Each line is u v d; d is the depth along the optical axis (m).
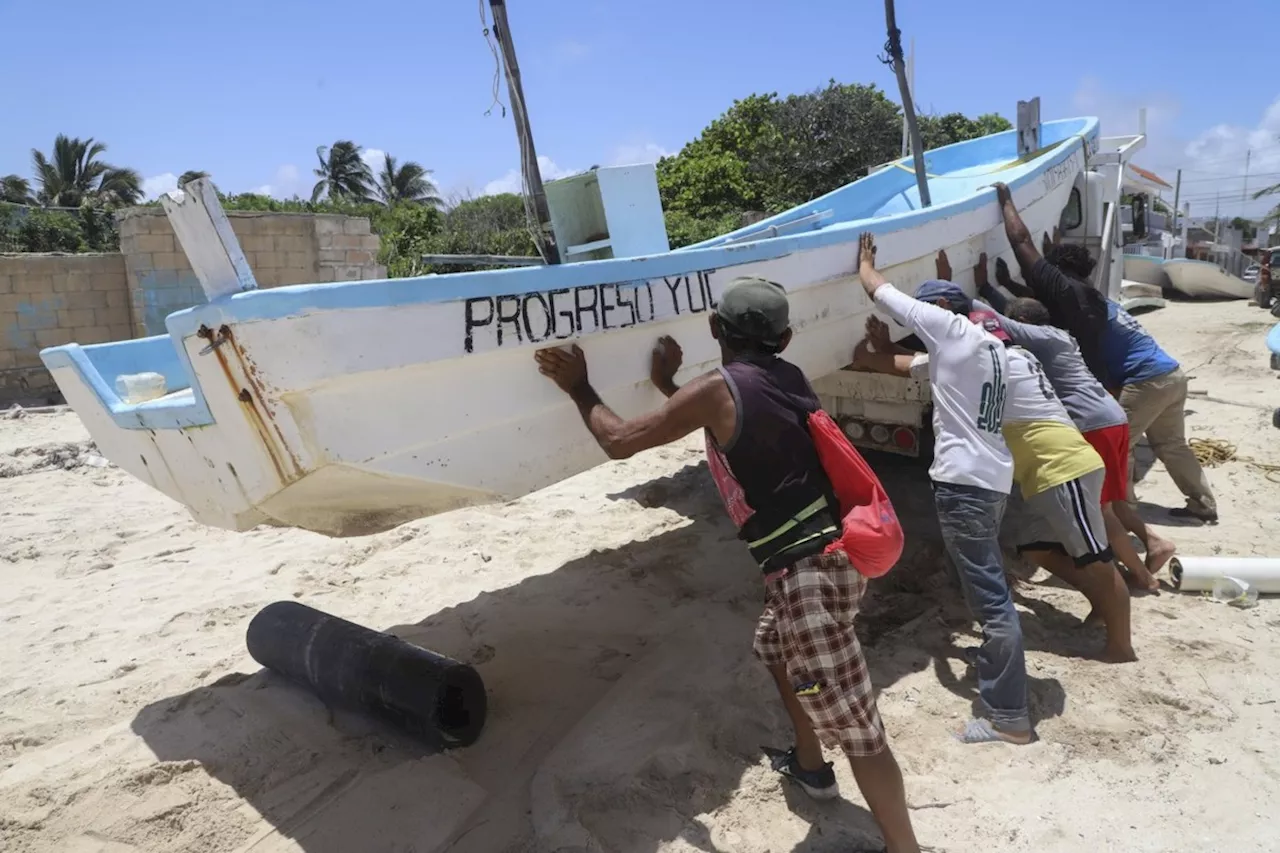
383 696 3.51
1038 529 4.15
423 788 3.24
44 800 3.26
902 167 7.85
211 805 3.22
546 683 4.03
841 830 2.96
